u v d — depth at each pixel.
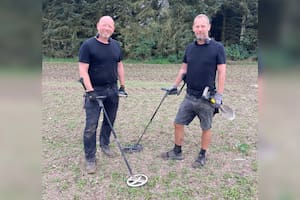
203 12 13.95
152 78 10.05
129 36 14.36
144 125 4.42
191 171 3.01
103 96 2.97
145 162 3.21
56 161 3.22
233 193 2.60
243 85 8.12
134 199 2.55
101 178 2.89
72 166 3.12
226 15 14.27
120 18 14.43
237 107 5.43
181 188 2.71
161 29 14.29
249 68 11.91
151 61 14.38
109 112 3.27
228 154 3.38
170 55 14.44
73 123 4.50
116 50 3.07
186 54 3.02
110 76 3.06
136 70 11.90
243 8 13.30
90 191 2.68
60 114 4.96
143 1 14.21
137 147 3.53
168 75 10.76
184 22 14.25
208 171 3.00
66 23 14.30
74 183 2.80
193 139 3.86
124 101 5.86
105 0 14.29
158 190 2.68
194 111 3.03
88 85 2.90
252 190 2.63
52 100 5.92
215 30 14.60
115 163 3.20
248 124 4.40
